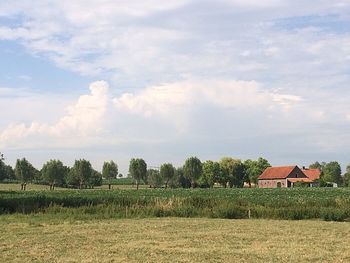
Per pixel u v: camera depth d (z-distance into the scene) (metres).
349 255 17.06
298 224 28.48
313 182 132.00
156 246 19.06
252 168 158.88
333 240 21.12
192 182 141.50
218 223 28.73
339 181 146.62
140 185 155.12
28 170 120.06
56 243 19.84
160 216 34.38
